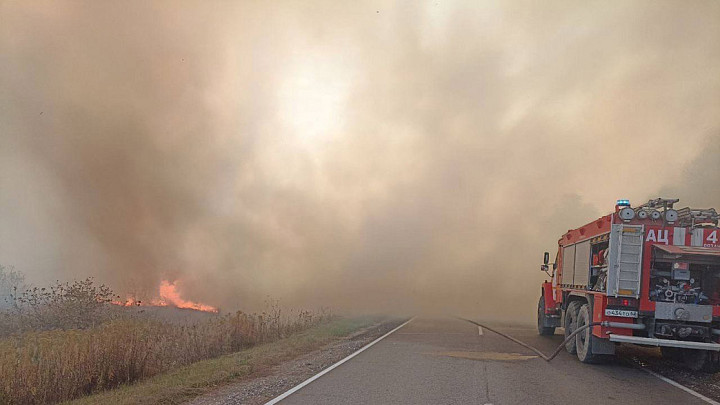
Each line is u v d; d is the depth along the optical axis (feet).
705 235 33.96
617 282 33.99
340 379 28.14
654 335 33.76
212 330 42.63
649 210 34.40
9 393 25.12
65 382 27.12
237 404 23.02
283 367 32.96
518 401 23.70
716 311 33.01
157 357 34.30
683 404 24.41
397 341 44.93
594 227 38.29
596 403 24.00
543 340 48.83
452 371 30.73
